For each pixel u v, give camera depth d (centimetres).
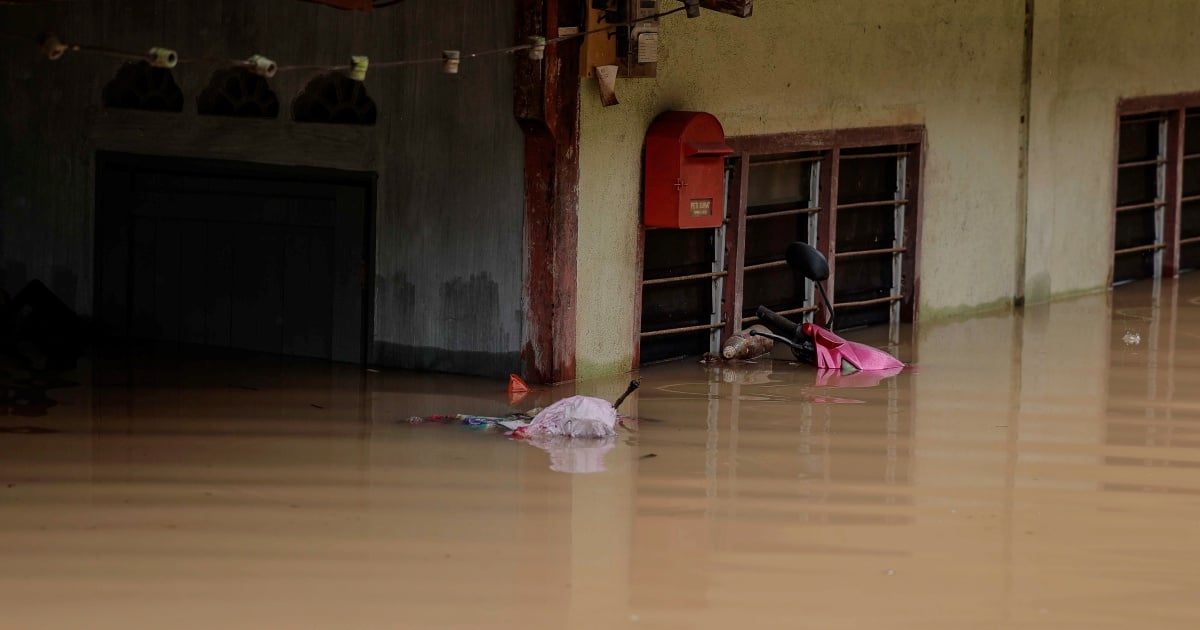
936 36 1448
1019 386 1152
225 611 629
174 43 1243
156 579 668
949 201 1496
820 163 1353
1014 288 1595
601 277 1149
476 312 1139
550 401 1061
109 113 1279
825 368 1223
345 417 998
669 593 664
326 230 1194
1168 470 898
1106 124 1694
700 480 855
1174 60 1791
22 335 1309
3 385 1088
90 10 1279
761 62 1260
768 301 1348
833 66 1335
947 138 1483
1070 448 952
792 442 953
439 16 1119
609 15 1096
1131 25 1711
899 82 1412
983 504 819
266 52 1198
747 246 1310
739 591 669
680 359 1259
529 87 1075
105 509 773
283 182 1208
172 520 756
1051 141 1616
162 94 1265
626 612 639
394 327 1174
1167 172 1817
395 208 1160
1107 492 848
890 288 1473
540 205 1097
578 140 1105
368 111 1176
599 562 705
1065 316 1527
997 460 917
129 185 1279
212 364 1181
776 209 1334
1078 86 1642
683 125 1152
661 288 1241
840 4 1331
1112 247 1728
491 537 739
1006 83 1551
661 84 1173
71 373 1137
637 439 955
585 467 879
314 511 777
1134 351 1316
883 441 963
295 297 1215
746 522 775
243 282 1238
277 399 1052
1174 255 1834
